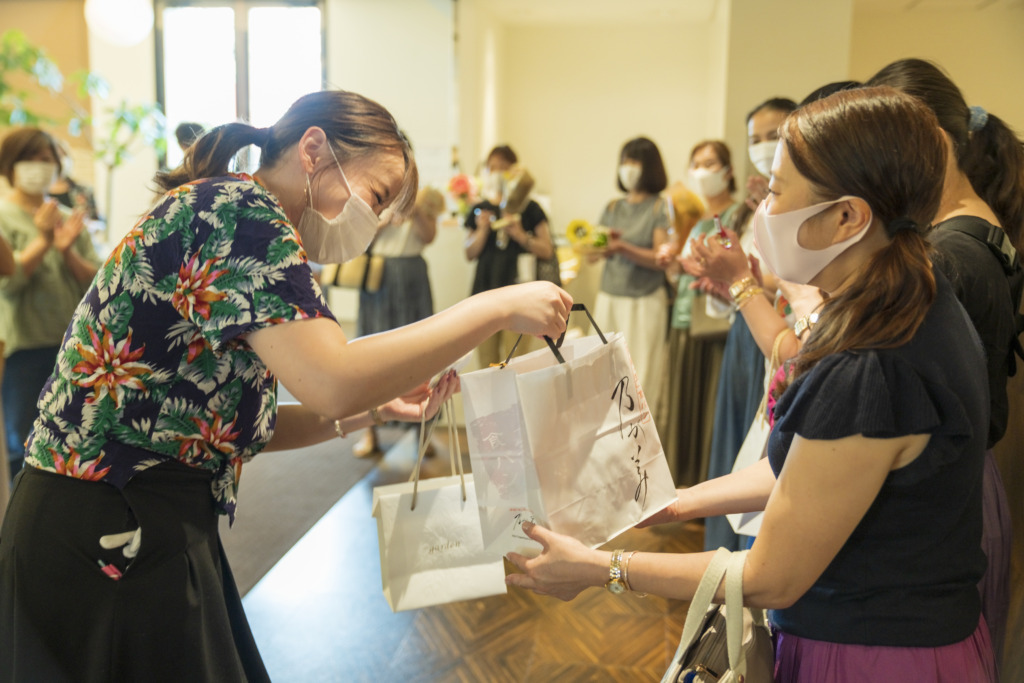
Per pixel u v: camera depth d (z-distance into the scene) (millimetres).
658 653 2248
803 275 936
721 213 2715
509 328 983
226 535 3039
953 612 903
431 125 5355
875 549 893
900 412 808
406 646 2291
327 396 849
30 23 5984
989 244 1167
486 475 1018
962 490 874
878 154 843
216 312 876
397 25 5332
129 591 954
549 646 2287
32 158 2938
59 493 959
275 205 935
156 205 970
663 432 3084
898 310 828
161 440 970
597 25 6598
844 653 916
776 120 2262
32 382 2967
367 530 3096
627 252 3514
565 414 1010
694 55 6570
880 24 5312
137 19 4840
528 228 4031
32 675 949
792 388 876
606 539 1056
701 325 2777
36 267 2914
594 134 6777
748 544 2146
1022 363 1359
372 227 1108
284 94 5680
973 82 5270
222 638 1041
